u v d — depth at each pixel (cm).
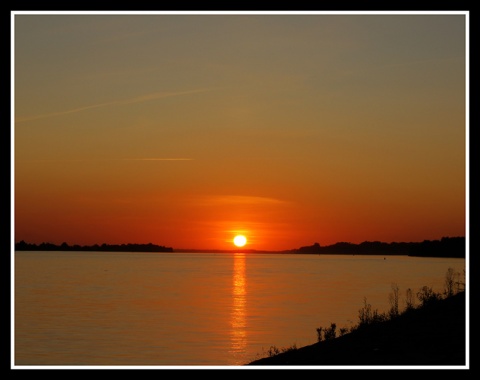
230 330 6794
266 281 17888
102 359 5059
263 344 5700
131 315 8569
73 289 14288
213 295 12344
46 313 8875
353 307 8962
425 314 3781
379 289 13062
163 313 8838
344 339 3575
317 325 6969
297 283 16575
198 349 5506
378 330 3591
